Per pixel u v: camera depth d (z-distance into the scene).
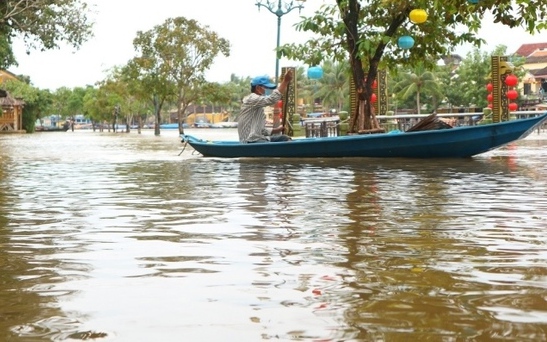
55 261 4.09
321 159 14.49
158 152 19.89
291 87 20.78
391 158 14.45
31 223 5.73
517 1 13.45
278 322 2.78
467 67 64.25
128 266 3.92
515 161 13.40
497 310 2.91
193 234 5.05
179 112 45.56
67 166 13.67
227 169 12.20
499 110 21.48
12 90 65.62
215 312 2.94
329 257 4.12
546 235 4.88
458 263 3.92
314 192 8.09
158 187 8.92
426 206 6.65
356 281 3.48
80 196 7.90
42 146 25.72
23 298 3.21
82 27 34.09
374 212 6.23
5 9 32.75
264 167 12.55
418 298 3.13
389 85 67.19
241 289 3.34
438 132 14.03
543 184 8.85
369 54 17.11
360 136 14.33
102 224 5.63
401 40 16.78
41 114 68.88
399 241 4.68
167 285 3.44
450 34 17.75
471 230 5.14
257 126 15.73
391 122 23.94
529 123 13.98
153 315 2.91
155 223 5.64
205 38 44.25
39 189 8.81
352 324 2.74
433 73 66.19
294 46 17.83
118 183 9.63
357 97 17.38
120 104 69.50
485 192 7.93
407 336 2.58
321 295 3.21
